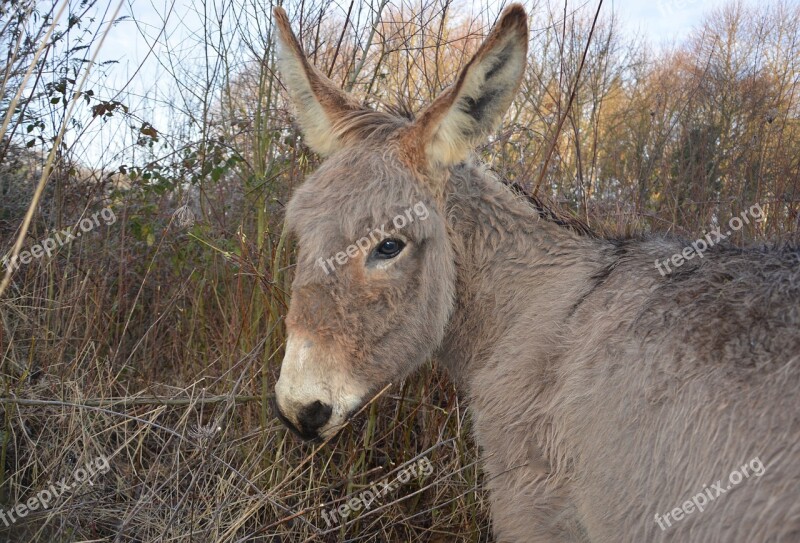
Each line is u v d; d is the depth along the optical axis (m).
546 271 2.54
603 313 2.24
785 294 1.91
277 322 3.41
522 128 4.88
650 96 8.55
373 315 2.33
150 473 3.23
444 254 2.47
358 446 3.58
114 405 3.56
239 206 4.85
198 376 3.97
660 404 1.94
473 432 2.91
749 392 1.78
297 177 4.02
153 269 4.72
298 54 2.67
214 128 5.19
